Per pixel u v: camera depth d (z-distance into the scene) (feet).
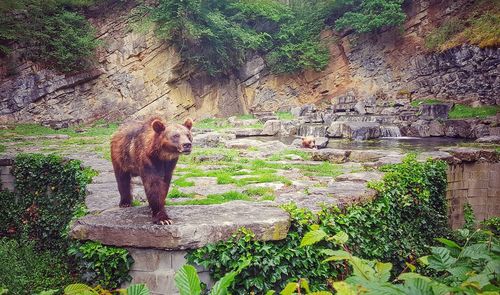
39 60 86.17
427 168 32.14
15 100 82.99
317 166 37.47
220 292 8.65
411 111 84.74
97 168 34.01
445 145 62.44
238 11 106.93
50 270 26.20
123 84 92.84
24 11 85.46
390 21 95.20
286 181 29.45
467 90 84.89
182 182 29.58
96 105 90.48
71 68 88.28
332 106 95.45
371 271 9.06
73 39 87.92
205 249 17.75
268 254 18.39
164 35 93.09
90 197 24.73
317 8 112.16
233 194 25.38
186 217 19.45
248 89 108.58
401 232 26.68
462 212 38.27
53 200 32.86
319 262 19.31
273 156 43.83
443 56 89.04
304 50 106.01
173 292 17.84
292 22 111.75
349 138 74.74
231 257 17.99
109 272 18.38
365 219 23.36
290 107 103.96
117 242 18.40
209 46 99.91
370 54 101.76
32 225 32.89
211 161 41.11
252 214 19.94
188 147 17.65
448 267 9.64
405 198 27.86
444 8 94.68
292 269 18.85
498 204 39.04
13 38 82.28
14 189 35.40
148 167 18.22
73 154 43.32
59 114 86.69
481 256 9.18
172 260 17.92
